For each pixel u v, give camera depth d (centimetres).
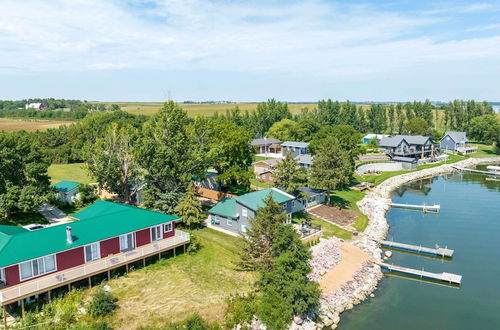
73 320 3425
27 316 3366
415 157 13825
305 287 3906
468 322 4106
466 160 14475
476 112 18762
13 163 5638
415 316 4209
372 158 13138
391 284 4959
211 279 4312
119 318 3512
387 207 8331
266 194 6200
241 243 5278
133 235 4519
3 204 5378
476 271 5300
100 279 4134
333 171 7306
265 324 3703
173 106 6700
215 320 3666
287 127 15700
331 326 4012
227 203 6272
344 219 7094
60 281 3700
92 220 4434
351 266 5206
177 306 3747
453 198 9262
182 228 5944
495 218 7631
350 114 19550
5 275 3500
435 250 5862
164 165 6084
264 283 4031
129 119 15738
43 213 6256
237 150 7300
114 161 6600
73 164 11288
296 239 4144
